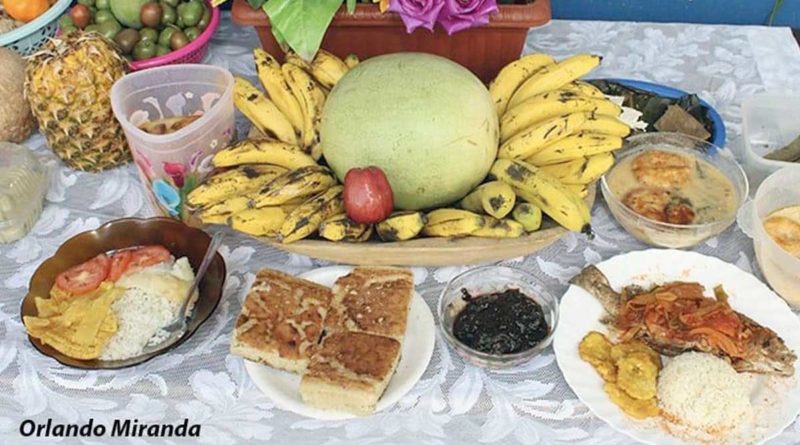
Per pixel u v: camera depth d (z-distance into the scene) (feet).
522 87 2.87
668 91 3.24
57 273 2.57
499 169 2.57
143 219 2.65
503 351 2.34
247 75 3.55
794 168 2.68
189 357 2.44
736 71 3.55
